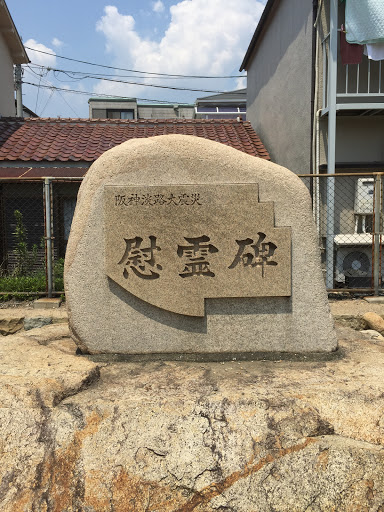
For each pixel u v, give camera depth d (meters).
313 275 3.12
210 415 2.40
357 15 5.89
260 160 3.12
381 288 6.03
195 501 2.19
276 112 9.09
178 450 2.29
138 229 3.05
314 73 6.75
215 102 18.47
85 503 2.20
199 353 3.14
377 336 3.99
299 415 2.39
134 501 2.19
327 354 3.15
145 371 2.95
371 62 6.67
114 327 3.14
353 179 6.83
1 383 2.59
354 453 2.25
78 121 9.66
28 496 2.22
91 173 3.12
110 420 2.41
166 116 23.27
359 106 6.14
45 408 2.48
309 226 3.10
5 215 7.41
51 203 5.71
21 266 6.73
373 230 5.66
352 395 2.51
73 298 3.13
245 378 2.79
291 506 2.16
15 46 10.95
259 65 10.62
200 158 3.07
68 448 2.34
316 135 6.71
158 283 3.08
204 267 3.08
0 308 5.58
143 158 3.07
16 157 7.60
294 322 3.14
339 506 2.17
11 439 2.37
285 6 8.30
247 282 3.08
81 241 3.11
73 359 3.07
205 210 3.05
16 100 14.16
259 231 3.05
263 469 2.24
